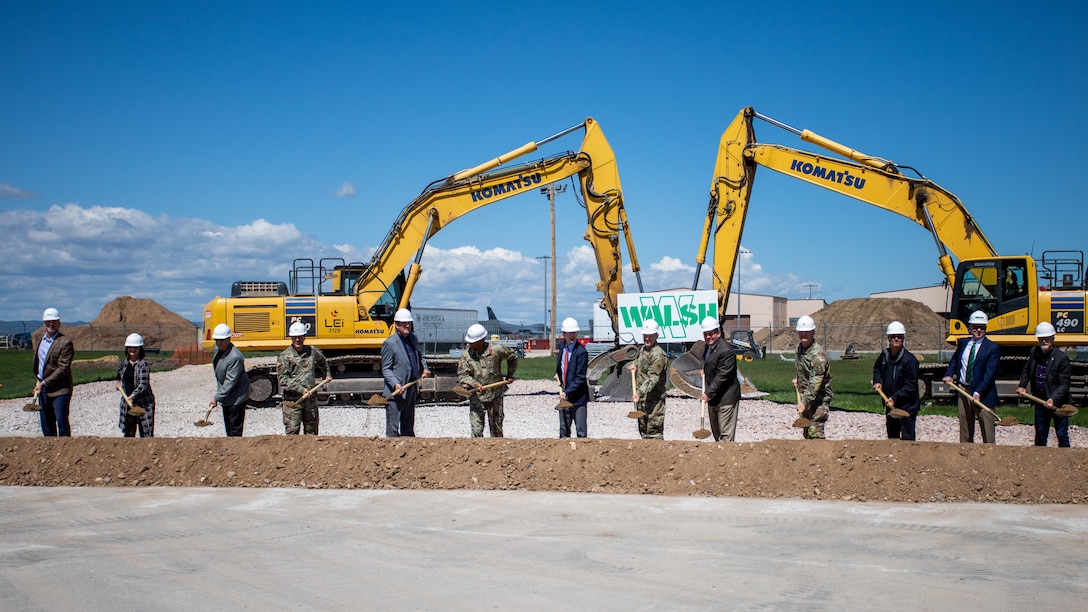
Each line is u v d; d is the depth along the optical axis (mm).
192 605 5551
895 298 81250
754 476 8883
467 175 19891
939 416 16844
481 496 8758
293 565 6402
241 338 19469
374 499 8688
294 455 9773
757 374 32281
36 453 9961
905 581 5891
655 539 7023
